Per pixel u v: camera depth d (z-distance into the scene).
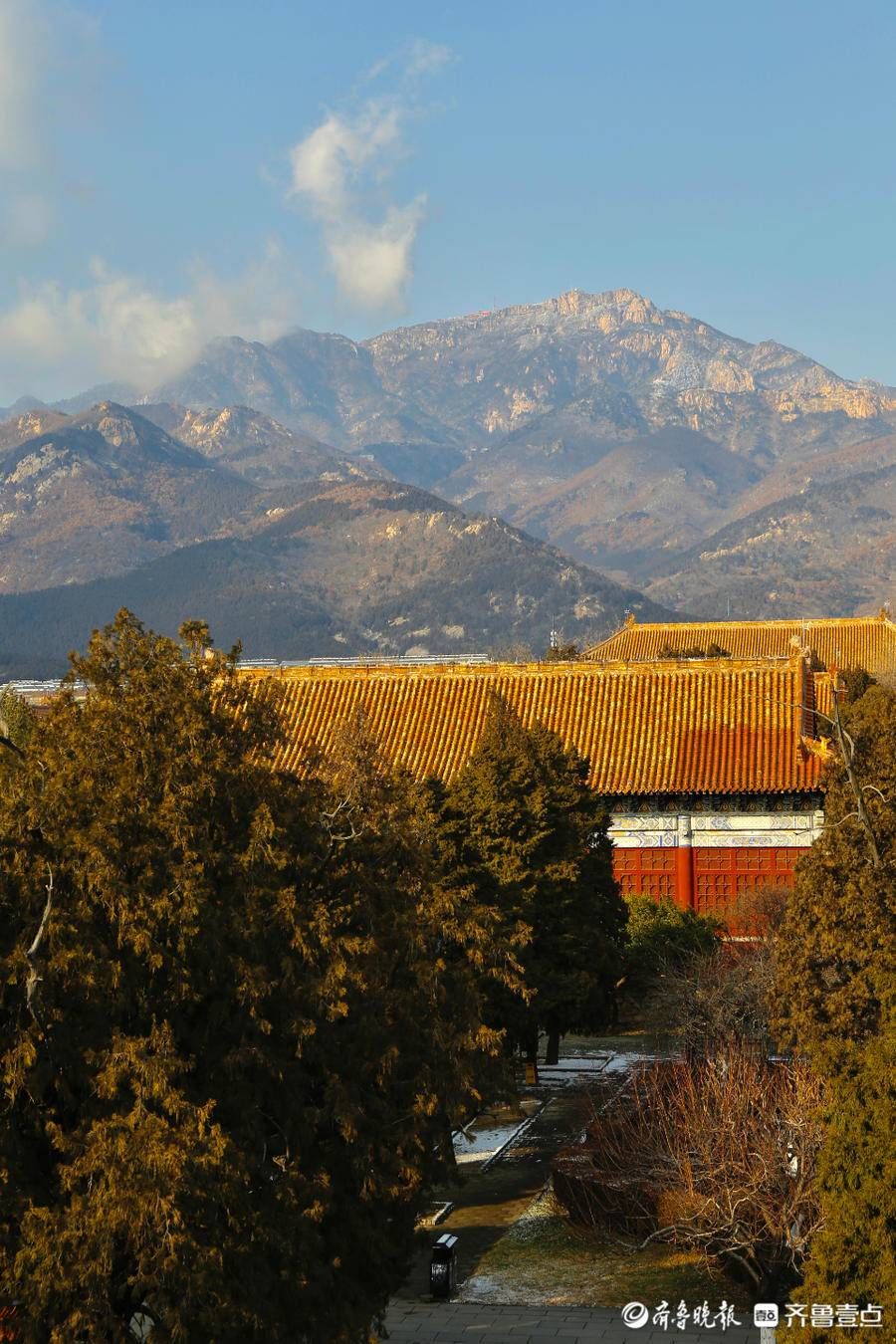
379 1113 79.94
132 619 85.44
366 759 101.19
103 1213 65.50
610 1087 136.62
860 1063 84.56
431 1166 84.88
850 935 109.06
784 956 113.25
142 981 74.50
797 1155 92.75
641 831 189.00
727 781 182.75
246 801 82.44
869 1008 107.19
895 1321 72.56
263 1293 70.50
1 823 75.75
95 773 78.56
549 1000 138.62
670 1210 101.81
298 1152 77.44
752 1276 95.69
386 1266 82.56
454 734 194.50
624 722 193.88
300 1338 76.00
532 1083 148.38
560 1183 112.19
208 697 84.69
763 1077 105.00
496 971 100.38
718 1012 125.06
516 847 140.38
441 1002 88.81
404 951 87.25
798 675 194.38
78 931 72.75
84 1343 68.81
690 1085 99.88
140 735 80.31
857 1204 75.56
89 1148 68.06
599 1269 102.38
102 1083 69.50
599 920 147.75
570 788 146.38
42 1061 71.06
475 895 135.62
